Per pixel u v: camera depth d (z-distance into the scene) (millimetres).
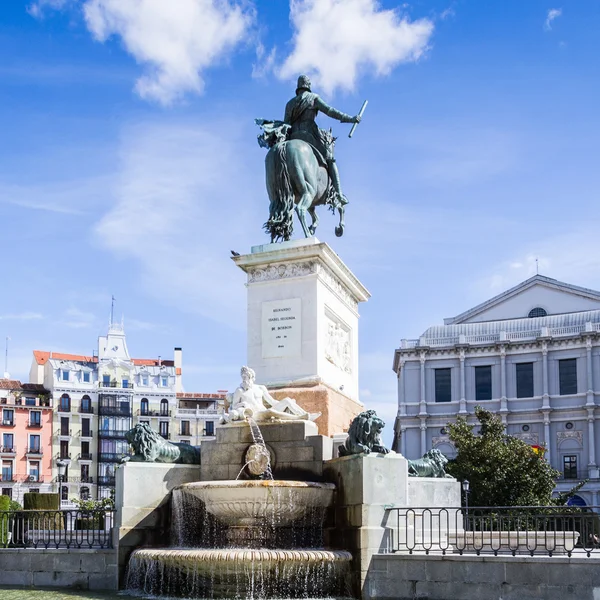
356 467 12242
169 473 13500
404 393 74625
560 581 10547
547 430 69375
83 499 77875
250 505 12180
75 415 79625
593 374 68875
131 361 83312
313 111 16516
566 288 75562
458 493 14570
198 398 86188
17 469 76062
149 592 12078
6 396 78062
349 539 12141
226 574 11328
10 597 11594
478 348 72750
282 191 15680
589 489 66875
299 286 14992
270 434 13500
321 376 14625
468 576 11109
